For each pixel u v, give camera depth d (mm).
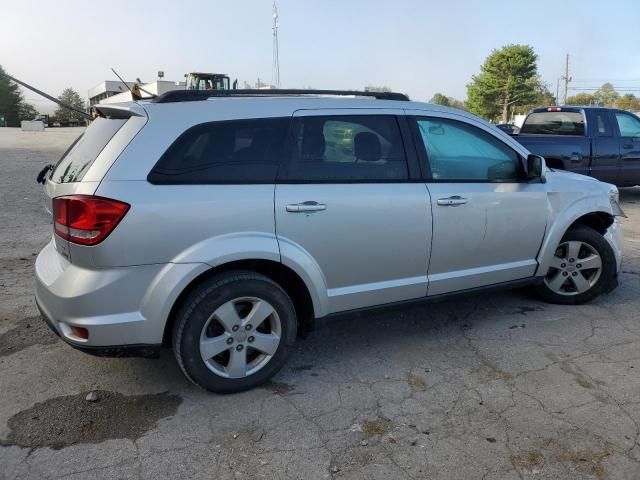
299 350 3986
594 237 4688
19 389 3369
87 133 3506
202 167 3117
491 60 85500
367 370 3672
